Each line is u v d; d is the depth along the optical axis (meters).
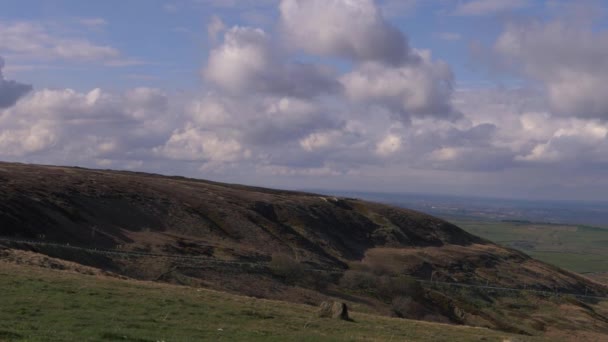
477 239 186.38
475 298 105.44
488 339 39.84
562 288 143.38
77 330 25.89
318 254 123.75
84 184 118.50
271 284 82.69
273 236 125.31
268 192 185.75
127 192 122.19
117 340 24.61
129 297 36.00
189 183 160.88
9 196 90.62
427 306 90.75
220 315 34.72
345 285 92.38
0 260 45.62
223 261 89.69
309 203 163.62
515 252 176.00
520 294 113.88
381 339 33.50
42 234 82.94
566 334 89.75
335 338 31.75
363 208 179.75
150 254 86.69
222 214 128.12
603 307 124.00
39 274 39.69
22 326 25.27
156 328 28.66
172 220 116.06
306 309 43.38
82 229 92.19
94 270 50.38
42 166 144.25
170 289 42.75
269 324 34.12
